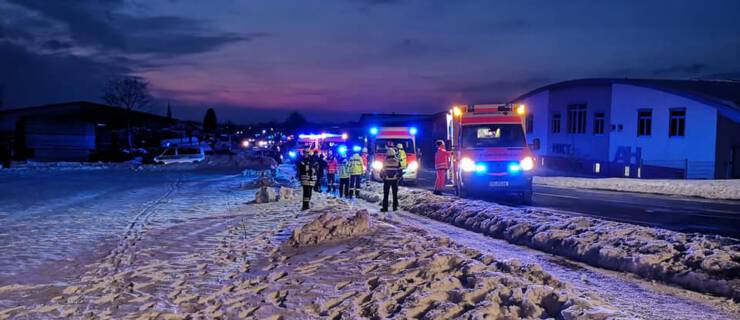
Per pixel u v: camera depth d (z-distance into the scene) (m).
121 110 68.56
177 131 88.25
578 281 6.89
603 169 37.62
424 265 6.79
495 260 6.97
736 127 30.25
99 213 14.85
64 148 49.19
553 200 18.45
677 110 32.41
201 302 6.30
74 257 9.04
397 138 26.50
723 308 5.70
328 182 22.34
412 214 14.22
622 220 13.11
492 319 4.81
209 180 28.61
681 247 7.52
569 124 41.88
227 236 10.75
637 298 6.07
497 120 17.73
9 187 23.81
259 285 6.89
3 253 9.38
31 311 6.10
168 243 10.09
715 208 16.19
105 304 6.32
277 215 13.66
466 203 13.50
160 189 22.97
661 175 33.09
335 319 5.42
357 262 7.60
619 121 36.88
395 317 5.14
